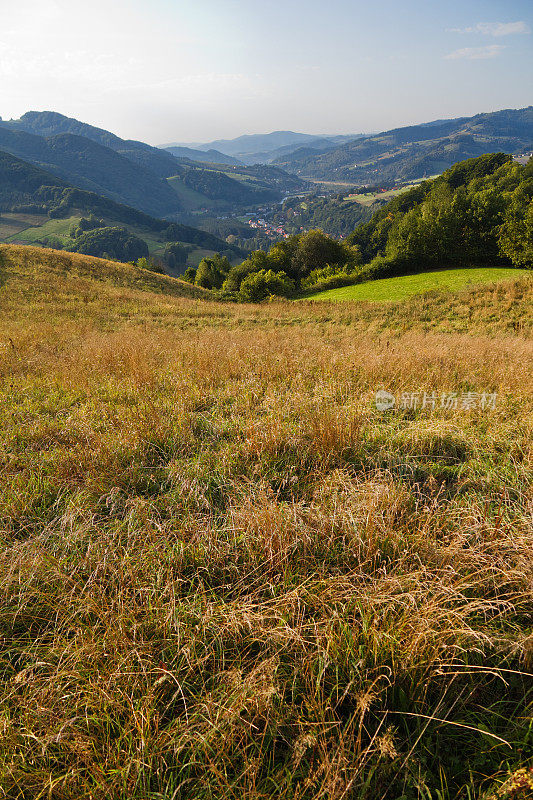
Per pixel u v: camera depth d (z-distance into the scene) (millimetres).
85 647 1821
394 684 1658
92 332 13586
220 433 4191
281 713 1609
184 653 1821
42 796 1440
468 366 6367
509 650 1799
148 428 4078
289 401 4695
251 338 10945
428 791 1366
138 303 22234
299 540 2482
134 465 3477
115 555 2432
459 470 3268
